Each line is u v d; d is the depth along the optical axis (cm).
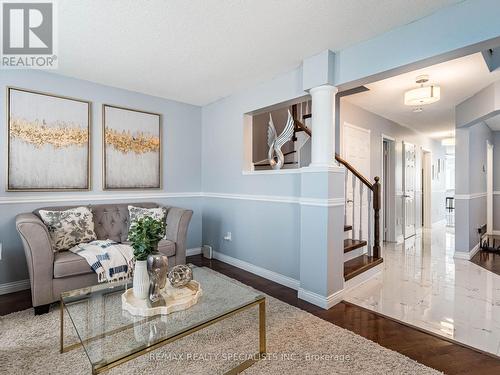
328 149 267
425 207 746
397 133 570
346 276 297
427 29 206
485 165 571
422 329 222
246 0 188
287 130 348
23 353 184
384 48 229
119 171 363
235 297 189
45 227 243
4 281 286
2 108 286
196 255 443
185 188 432
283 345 196
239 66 295
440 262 417
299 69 296
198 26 220
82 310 178
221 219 414
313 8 197
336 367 173
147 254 181
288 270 316
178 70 305
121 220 338
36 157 304
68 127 323
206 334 210
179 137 424
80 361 177
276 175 330
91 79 332
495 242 550
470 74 314
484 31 182
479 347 198
